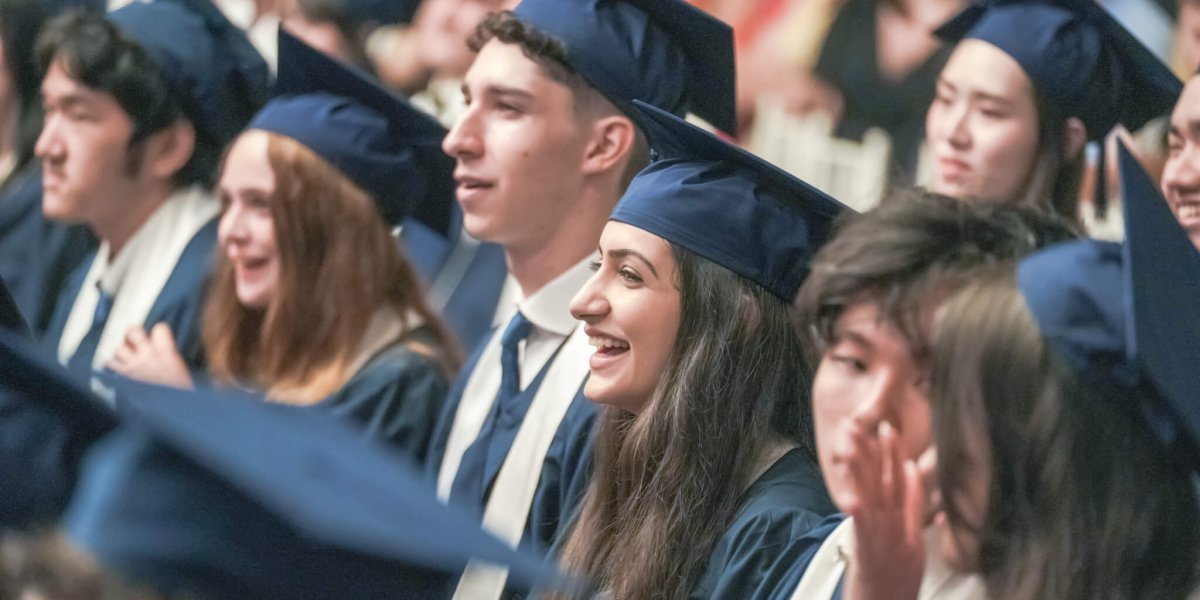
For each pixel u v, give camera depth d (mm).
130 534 4477
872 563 5578
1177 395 5406
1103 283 5438
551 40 9633
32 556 4305
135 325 12453
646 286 7973
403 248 10977
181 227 12664
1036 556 5352
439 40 14391
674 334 7945
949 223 5930
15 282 14164
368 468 5242
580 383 9500
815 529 7293
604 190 9766
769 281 7945
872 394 5863
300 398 10453
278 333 10719
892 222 5930
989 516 5418
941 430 5453
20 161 14406
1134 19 12117
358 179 10844
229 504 4695
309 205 10773
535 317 9766
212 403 5430
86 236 14148
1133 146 10125
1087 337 5367
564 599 8016
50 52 12594
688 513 7770
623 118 9781
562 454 9398
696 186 8031
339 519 4785
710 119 10125
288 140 10820
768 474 7770
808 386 7980
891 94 13461
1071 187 9938
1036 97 9773
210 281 11695
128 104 12516
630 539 7898
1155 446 5430
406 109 10984
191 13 12773
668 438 7867
